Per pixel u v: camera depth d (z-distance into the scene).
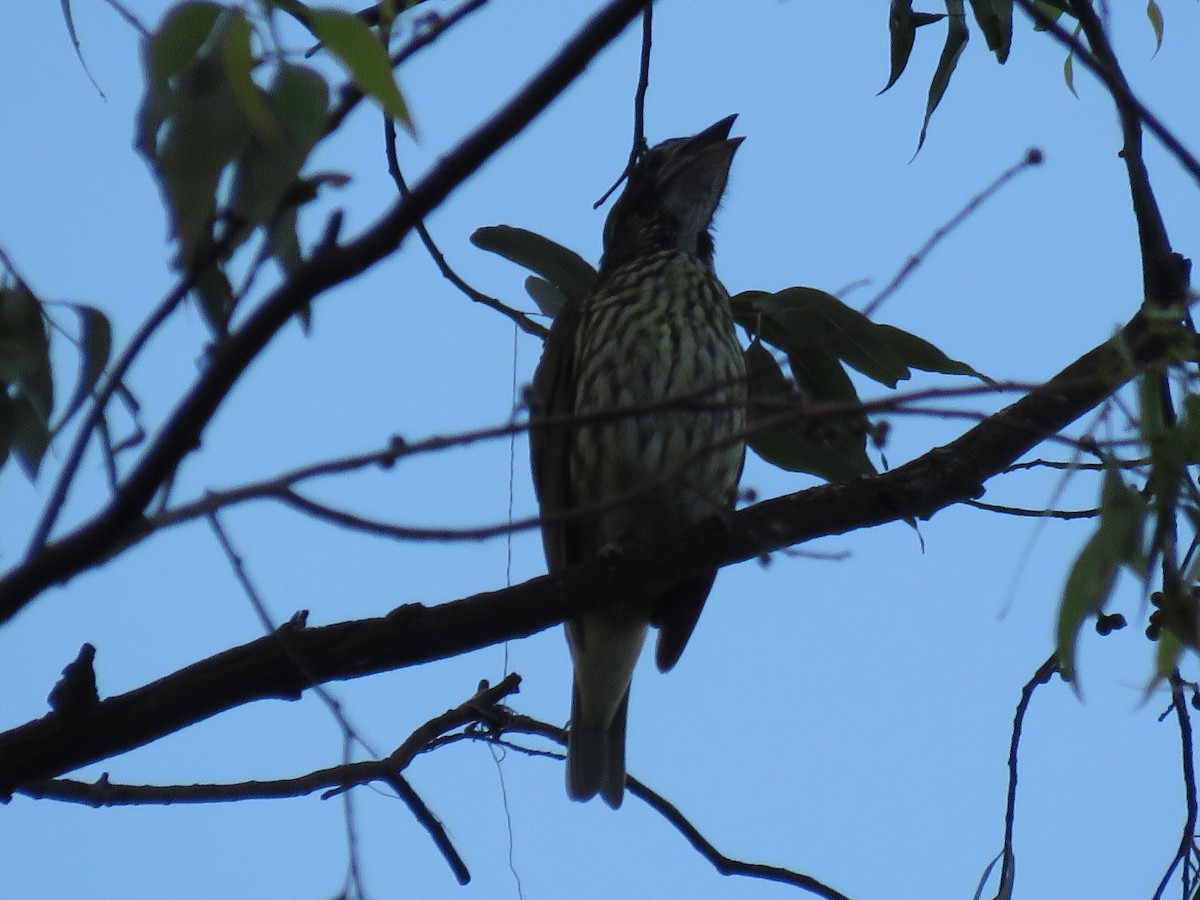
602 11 4.63
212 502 5.00
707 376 11.57
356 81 4.66
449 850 9.61
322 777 9.45
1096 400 9.08
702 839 10.26
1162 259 8.19
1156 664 6.59
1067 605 6.53
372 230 4.71
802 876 10.19
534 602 8.95
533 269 11.08
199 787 9.25
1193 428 6.27
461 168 4.68
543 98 4.68
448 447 5.10
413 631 8.52
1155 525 6.45
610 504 5.61
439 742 9.95
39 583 4.84
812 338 9.92
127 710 8.07
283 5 5.31
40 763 7.95
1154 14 9.25
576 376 11.98
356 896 7.01
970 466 9.10
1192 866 8.00
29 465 7.09
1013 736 8.89
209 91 5.08
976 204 6.36
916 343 9.79
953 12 9.68
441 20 5.55
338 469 5.05
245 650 8.29
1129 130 8.37
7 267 7.07
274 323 4.72
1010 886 8.66
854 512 9.20
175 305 4.96
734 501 10.12
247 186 5.09
